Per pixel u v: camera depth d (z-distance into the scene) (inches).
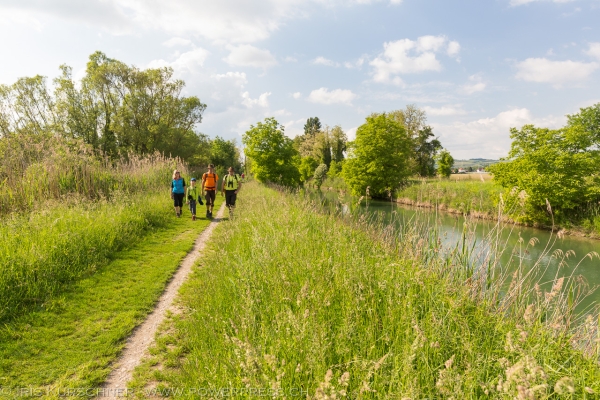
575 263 478.9
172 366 149.4
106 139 1512.1
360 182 1518.2
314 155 2783.0
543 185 751.7
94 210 387.9
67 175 462.9
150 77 1567.4
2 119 524.4
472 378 106.5
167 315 198.4
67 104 1460.4
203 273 263.6
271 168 1374.3
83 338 171.6
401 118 2359.7
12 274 211.8
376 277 180.1
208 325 165.0
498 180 858.8
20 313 192.4
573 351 131.1
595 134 1170.6
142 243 353.4
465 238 228.5
